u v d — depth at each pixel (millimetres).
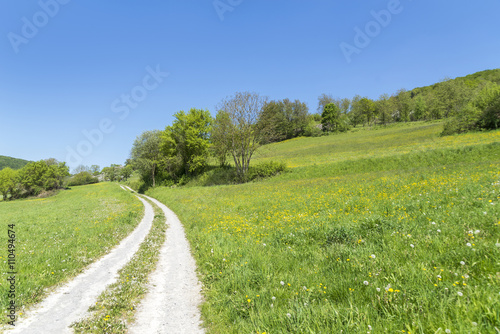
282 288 5117
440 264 4363
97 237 13172
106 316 4934
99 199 43750
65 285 7090
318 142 91250
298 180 34219
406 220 7539
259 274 5930
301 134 128500
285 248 7965
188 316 5129
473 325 2748
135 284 6762
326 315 3652
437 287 3703
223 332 4227
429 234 5836
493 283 3383
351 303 3834
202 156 61250
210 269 7512
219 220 15227
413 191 12703
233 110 46062
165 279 7375
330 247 6949
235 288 5707
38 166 92375
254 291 5277
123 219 19203
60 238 13039
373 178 21953
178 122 63375
